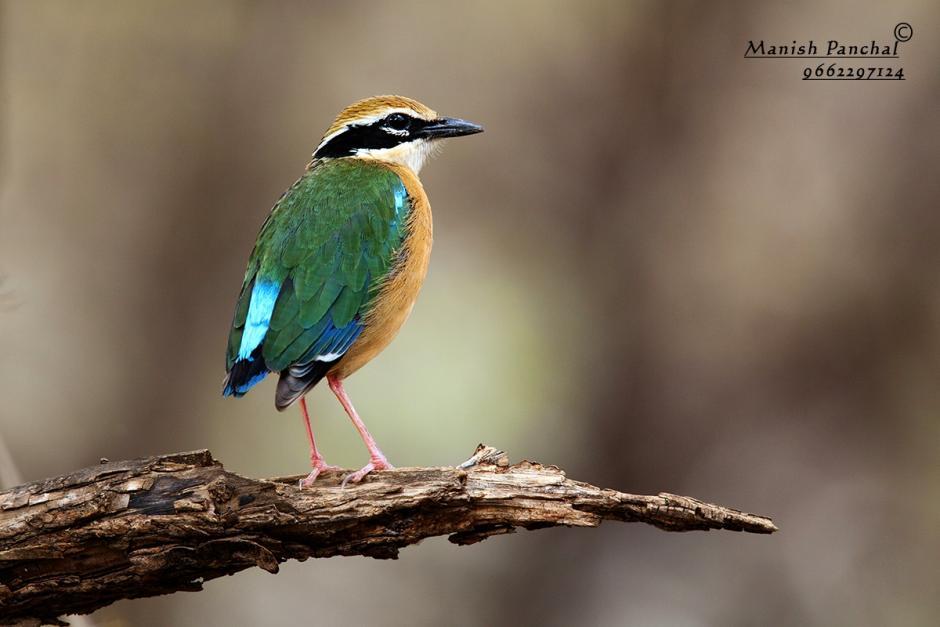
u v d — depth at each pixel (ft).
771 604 45.01
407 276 30.40
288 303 28.78
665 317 48.44
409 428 46.26
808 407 47.01
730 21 49.65
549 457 46.62
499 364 47.75
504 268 50.62
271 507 22.65
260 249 30.01
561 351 48.55
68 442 49.39
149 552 22.53
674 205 49.60
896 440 46.26
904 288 46.62
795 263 47.60
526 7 53.11
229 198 52.95
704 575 45.83
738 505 46.37
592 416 47.78
